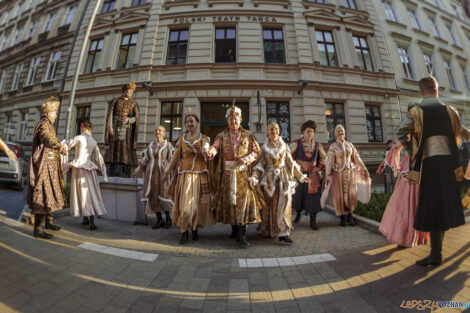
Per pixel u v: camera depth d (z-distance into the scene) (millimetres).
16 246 1911
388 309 1162
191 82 8539
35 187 2381
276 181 2676
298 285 1519
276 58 9281
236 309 1247
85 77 9352
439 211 1580
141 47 9266
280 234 2553
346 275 1626
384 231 2297
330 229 3248
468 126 1679
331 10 9406
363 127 8312
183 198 2623
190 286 1515
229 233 3102
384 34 8289
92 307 1192
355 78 8797
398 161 2445
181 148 2807
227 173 2666
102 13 10055
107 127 4188
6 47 7719
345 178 3400
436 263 1602
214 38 9281
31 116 7020
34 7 8609
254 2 9508
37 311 1083
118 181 3822
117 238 2652
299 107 8539
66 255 1871
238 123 2734
